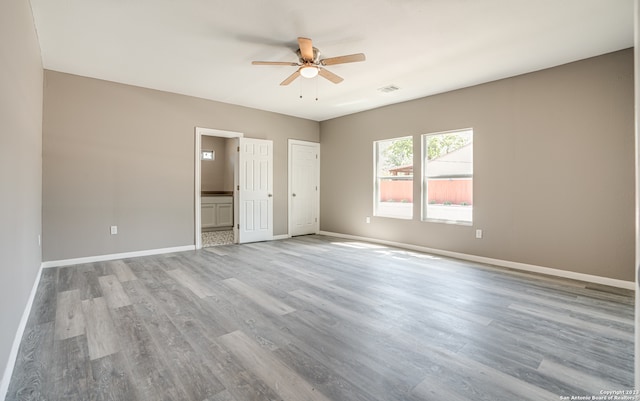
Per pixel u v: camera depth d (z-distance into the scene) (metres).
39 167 3.69
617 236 3.48
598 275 3.59
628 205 3.42
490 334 2.31
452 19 2.88
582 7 2.67
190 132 5.30
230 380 1.75
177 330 2.34
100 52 3.61
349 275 3.81
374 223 6.11
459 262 4.50
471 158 4.77
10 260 1.92
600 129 3.58
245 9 2.74
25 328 2.34
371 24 2.98
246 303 2.88
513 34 3.15
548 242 3.95
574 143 3.75
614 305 2.88
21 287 2.30
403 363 1.93
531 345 2.15
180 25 3.02
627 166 3.42
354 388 1.68
